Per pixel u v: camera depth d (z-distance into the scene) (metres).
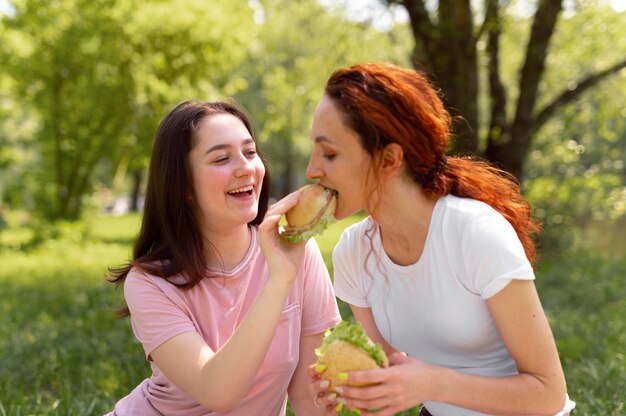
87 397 5.00
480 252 2.36
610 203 14.87
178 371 2.76
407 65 13.57
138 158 20.53
